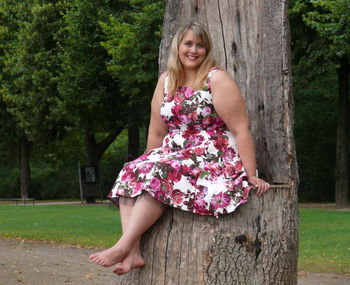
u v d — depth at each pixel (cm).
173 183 304
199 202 307
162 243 319
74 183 3059
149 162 311
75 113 1994
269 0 373
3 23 2347
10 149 3231
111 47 1586
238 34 392
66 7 2062
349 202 1806
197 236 313
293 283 338
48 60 2070
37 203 2456
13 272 678
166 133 356
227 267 311
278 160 362
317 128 2327
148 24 1529
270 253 321
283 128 362
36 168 3591
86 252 860
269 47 371
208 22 402
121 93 1920
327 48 1518
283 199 331
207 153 320
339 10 1138
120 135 3706
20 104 2139
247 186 312
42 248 910
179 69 332
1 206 2047
